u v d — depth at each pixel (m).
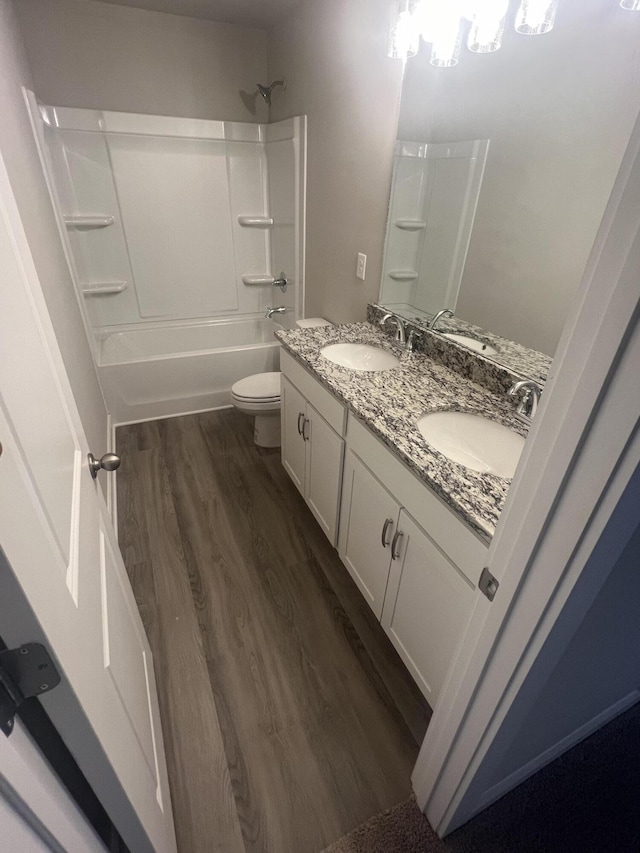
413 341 1.86
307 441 1.94
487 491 1.00
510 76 1.23
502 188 1.33
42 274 1.62
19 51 2.10
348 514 1.65
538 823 1.14
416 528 1.19
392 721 1.34
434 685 1.24
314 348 1.88
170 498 2.27
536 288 1.28
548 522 0.56
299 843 1.08
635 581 0.75
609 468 0.47
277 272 3.36
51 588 0.49
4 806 0.40
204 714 1.34
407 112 1.64
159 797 0.96
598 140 1.04
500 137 1.30
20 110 1.87
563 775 1.24
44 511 0.55
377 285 2.07
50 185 2.28
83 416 1.89
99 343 3.04
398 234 1.85
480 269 1.47
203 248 3.23
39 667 0.45
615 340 0.43
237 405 2.53
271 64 2.77
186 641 1.56
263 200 3.26
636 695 1.40
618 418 0.45
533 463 0.57
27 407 0.58
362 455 1.44
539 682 0.74
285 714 1.35
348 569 1.75
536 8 1.10
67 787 0.59
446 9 1.32
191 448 2.70
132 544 1.97
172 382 2.98
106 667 0.70
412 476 1.16
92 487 1.00
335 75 2.04
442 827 1.08
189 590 1.76
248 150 3.06
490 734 0.83
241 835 1.10
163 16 2.52
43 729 0.58
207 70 2.74
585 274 0.45
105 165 2.76
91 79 2.53
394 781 1.20
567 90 1.08
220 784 1.19
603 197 1.05
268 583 1.80
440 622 1.15
